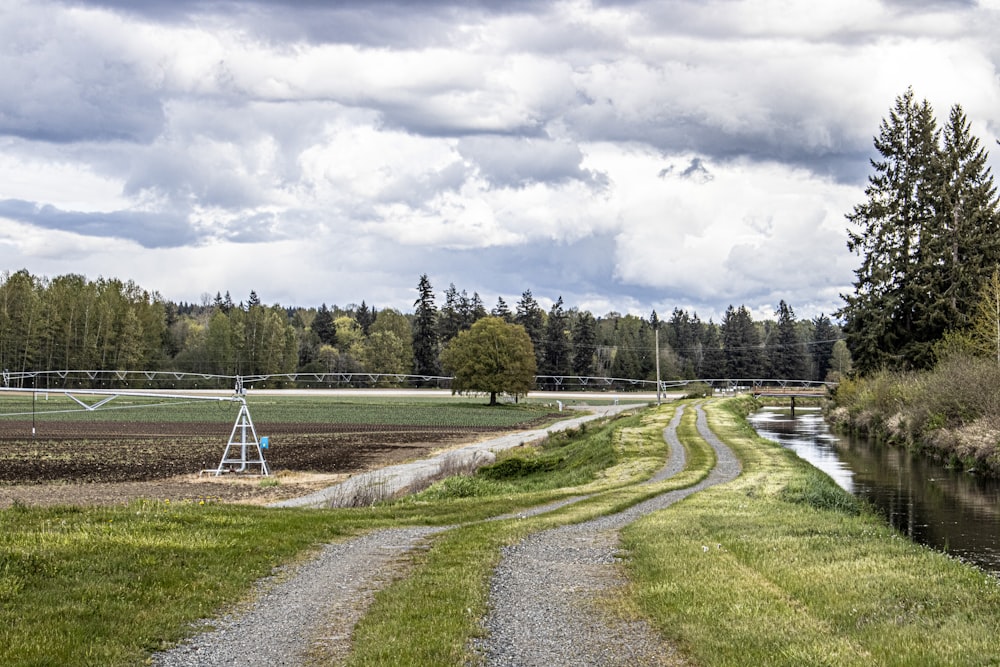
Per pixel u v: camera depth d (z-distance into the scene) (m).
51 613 11.37
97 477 42.47
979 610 13.05
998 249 70.50
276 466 49.44
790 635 11.47
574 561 17.22
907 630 11.65
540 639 11.53
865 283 78.06
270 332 172.62
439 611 12.59
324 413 100.12
